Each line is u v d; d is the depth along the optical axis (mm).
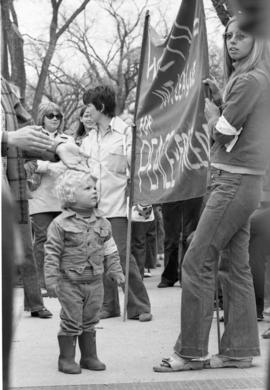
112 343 5789
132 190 6535
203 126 5496
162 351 5465
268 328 5852
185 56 5773
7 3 20172
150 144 6273
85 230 4777
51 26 26562
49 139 4281
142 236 8477
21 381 4602
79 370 4805
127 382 4559
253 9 1148
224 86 4984
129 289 6848
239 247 4820
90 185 4777
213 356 4934
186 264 4762
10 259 1533
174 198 5883
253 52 4535
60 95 32719
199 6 5480
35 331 6309
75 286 4789
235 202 4637
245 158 4590
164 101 6062
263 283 6340
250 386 4387
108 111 7066
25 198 5648
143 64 6535
